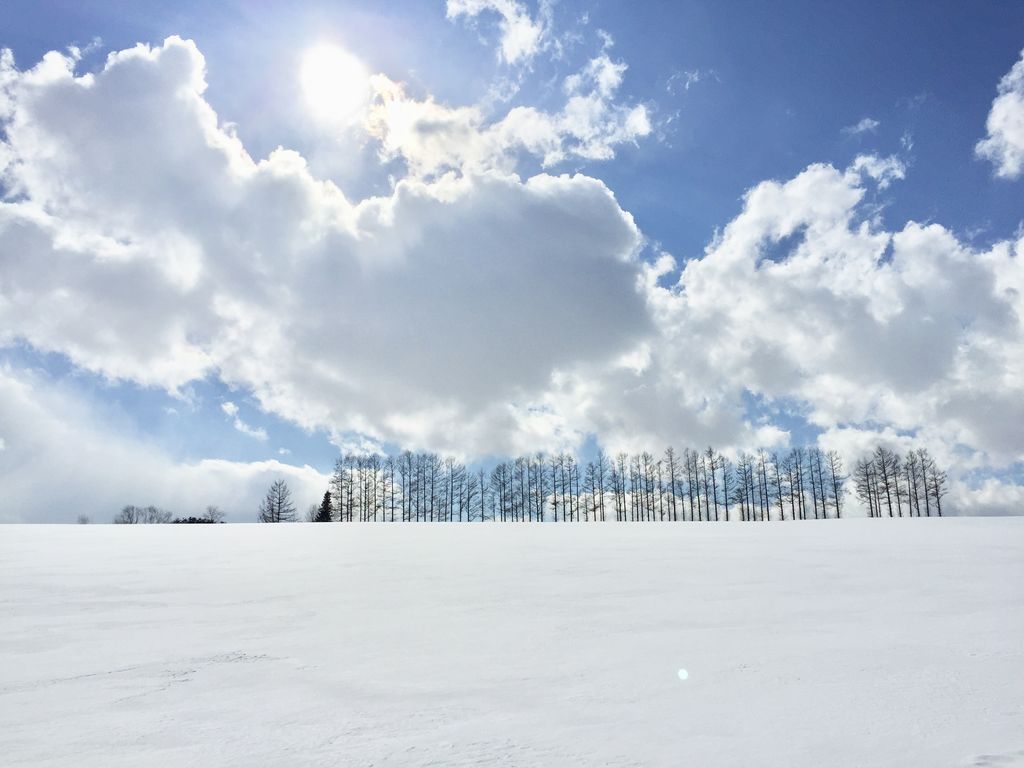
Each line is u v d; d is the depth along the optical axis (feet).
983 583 28.89
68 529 86.12
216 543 60.44
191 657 17.95
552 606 25.43
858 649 16.96
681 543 55.93
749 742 10.43
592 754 10.08
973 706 12.01
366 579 34.42
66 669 16.79
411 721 12.09
